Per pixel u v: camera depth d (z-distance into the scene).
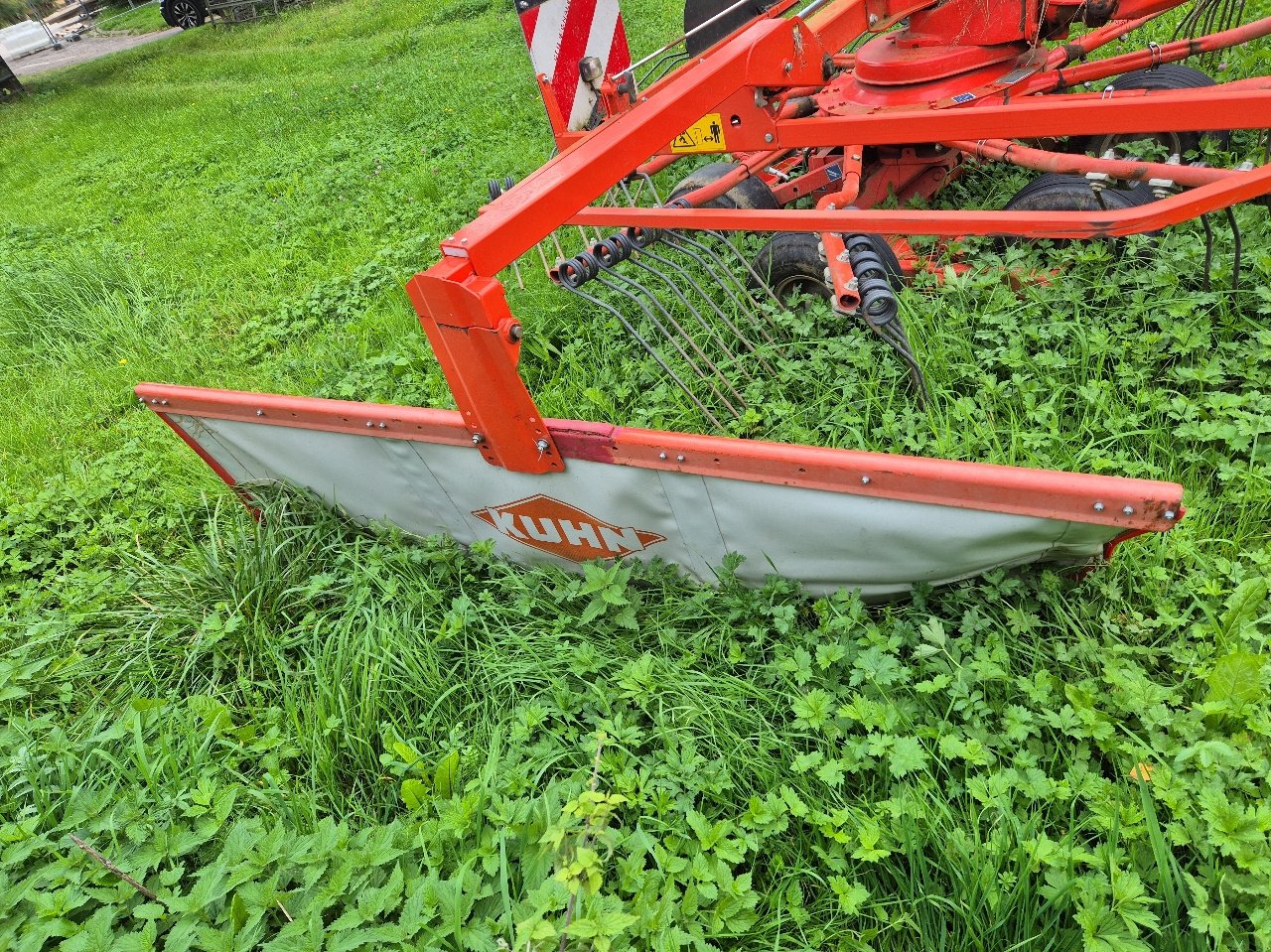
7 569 4.29
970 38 4.02
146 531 4.25
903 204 4.60
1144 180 3.26
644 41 9.30
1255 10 6.21
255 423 3.34
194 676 3.30
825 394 3.60
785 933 2.15
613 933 1.79
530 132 8.23
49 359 6.39
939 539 2.32
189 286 7.18
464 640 3.13
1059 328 3.49
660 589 3.02
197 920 2.26
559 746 2.64
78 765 2.91
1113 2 4.39
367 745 2.78
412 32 15.26
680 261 4.80
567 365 4.41
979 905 2.00
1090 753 2.23
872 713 2.35
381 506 3.46
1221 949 1.80
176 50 21.11
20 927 2.37
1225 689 2.17
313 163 9.52
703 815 2.34
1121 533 2.06
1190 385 3.30
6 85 20.62
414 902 2.13
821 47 3.33
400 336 5.29
